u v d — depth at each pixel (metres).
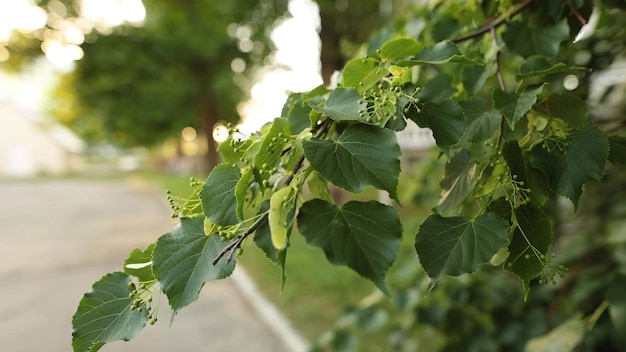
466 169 0.42
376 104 0.34
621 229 0.78
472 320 0.95
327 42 3.84
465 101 0.44
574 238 0.89
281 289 0.30
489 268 0.92
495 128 0.41
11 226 4.26
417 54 0.41
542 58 0.43
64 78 7.02
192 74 7.08
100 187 8.69
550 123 0.41
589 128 0.37
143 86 6.87
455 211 0.42
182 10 6.52
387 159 0.31
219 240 0.34
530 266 0.35
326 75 3.81
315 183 0.35
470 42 0.60
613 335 0.71
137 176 11.29
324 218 0.30
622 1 0.61
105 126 7.83
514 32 0.52
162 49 6.43
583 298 0.86
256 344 1.58
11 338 1.71
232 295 2.08
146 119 7.46
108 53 6.32
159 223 4.21
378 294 1.04
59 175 12.66
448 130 0.35
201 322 1.77
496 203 0.36
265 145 0.33
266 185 0.35
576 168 0.36
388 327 1.39
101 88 6.71
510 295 0.95
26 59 7.48
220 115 8.07
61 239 3.59
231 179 0.35
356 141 0.32
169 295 0.33
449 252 0.34
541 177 0.36
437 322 0.95
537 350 0.71
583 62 0.80
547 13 0.53
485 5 0.61
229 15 6.00
